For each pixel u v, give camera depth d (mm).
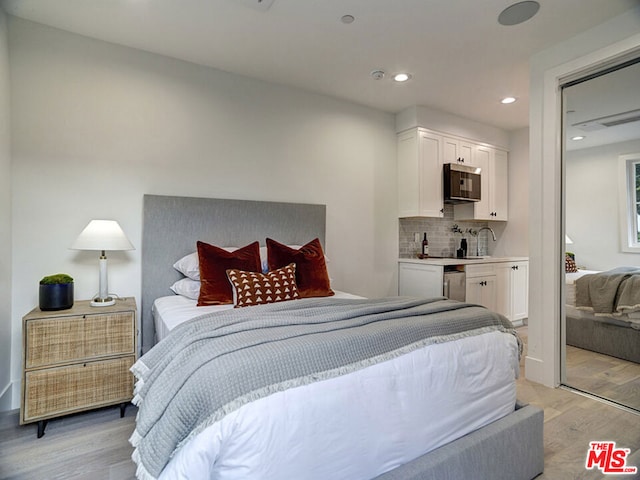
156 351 1450
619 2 2066
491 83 3172
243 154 3037
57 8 2131
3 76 2104
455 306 1823
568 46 2461
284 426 1022
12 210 2217
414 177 3752
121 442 1855
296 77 3072
